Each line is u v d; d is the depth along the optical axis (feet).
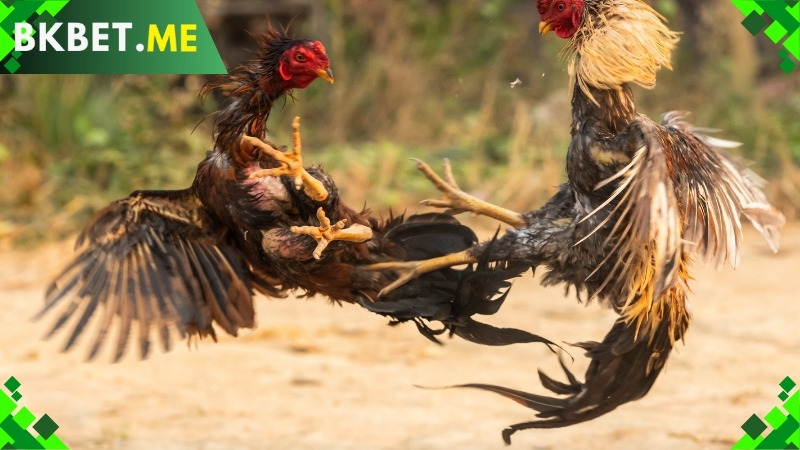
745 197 41.11
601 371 39.63
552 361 63.67
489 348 66.23
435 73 119.96
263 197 37.47
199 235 39.11
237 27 123.34
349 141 115.55
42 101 103.24
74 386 58.59
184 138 102.63
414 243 40.81
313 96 119.34
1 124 103.24
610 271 38.65
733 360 62.54
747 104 107.45
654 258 37.55
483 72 119.14
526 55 121.19
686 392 57.62
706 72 113.09
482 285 38.99
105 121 104.53
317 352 65.05
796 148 102.78
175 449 49.93
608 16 38.27
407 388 59.06
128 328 37.99
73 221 91.66
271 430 52.54
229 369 61.57
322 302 76.33
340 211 38.52
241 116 37.81
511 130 111.24
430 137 114.32
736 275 80.79
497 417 54.90
